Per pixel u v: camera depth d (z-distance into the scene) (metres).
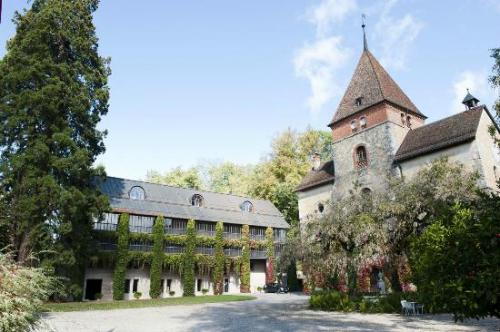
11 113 24.12
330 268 20.33
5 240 23.22
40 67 24.59
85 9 29.86
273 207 50.50
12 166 23.38
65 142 24.59
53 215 24.75
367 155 30.97
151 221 38.38
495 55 13.43
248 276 42.53
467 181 18.42
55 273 27.41
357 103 33.09
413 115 32.81
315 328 14.01
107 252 33.72
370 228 18.61
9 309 6.23
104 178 29.56
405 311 17.47
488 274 6.13
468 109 27.20
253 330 14.05
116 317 19.09
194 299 31.77
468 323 14.16
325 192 34.81
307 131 55.91
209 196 46.12
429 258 7.28
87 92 27.72
